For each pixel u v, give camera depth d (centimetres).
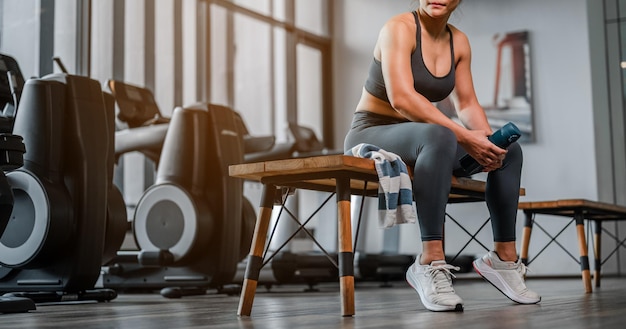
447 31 235
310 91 878
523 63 782
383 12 875
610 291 346
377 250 816
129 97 455
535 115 773
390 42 215
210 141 383
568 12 768
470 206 784
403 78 210
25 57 518
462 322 157
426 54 222
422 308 216
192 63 681
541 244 756
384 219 191
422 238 202
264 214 201
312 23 883
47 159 281
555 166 761
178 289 347
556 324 151
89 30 545
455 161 222
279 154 587
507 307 213
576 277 657
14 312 230
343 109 887
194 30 684
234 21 746
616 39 734
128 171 588
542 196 763
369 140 216
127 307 261
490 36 799
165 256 358
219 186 377
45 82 285
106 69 574
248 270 199
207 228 371
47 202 275
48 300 288
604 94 737
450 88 228
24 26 517
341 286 186
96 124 294
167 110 644
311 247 740
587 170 747
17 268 287
